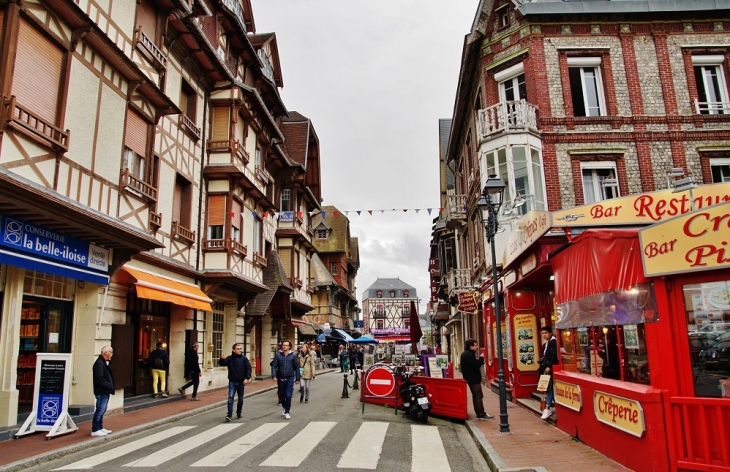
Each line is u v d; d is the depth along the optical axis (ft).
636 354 21.94
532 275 38.73
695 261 18.31
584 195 49.01
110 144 34.30
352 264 181.57
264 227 79.25
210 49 53.47
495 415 36.32
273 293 73.05
